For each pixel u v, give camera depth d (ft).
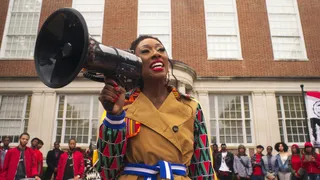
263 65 47.42
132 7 49.70
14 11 50.83
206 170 5.07
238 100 46.39
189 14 49.49
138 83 5.17
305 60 48.01
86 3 50.52
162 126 4.60
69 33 4.08
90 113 44.70
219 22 50.44
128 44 47.73
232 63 47.26
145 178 4.28
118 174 4.58
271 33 50.11
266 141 43.34
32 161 22.08
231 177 30.68
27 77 45.16
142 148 4.45
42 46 4.43
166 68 5.14
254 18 49.96
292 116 45.80
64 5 50.08
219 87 45.68
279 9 51.42
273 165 29.09
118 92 4.09
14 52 48.65
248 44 48.47
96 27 49.39
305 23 50.29
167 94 5.28
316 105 34.78
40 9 50.42
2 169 20.88
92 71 3.99
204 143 5.21
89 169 23.80
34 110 43.68
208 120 44.21
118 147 4.25
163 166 4.25
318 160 25.48
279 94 46.60
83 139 43.65
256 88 45.73
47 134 42.63
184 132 4.79
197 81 45.68
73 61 3.86
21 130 44.27
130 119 4.61
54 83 3.92
